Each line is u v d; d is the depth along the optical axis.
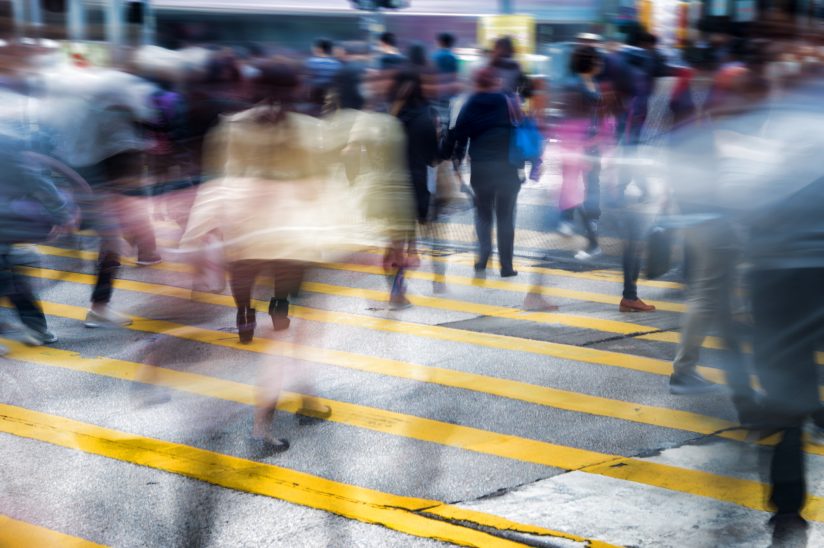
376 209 4.39
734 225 3.54
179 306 4.93
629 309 7.61
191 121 4.31
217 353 5.04
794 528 3.70
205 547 3.95
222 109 4.19
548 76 10.56
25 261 5.85
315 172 4.25
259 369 4.85
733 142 3.48
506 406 5.56
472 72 8.66
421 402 5.63
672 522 4.07
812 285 3.29
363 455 4.86
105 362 6.16
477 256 8.90
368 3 10.55
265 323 4.76
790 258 3.30
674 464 4.63
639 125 7.73
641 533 4.00
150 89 4.55
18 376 5.80
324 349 6.62
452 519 4.18
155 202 4.79
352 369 6.23
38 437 5.07
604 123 8.46
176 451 4.89
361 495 4.41
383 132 4.35
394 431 5.18
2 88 4.48
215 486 4.50
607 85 8.40
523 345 6.79
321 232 4.30
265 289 4.62
